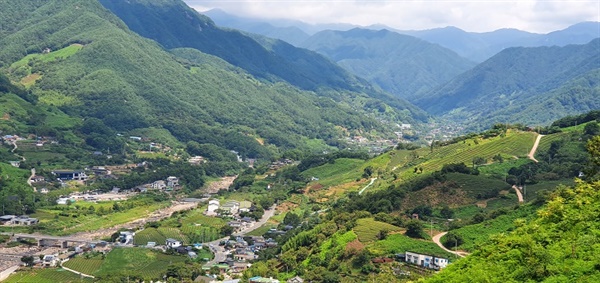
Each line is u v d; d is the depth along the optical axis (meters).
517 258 107.31
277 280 190.00
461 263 118.38
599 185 131.88
